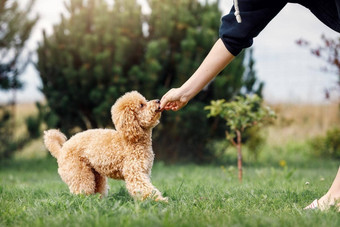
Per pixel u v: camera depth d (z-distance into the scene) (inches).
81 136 144.6
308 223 95.7
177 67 316.8
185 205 120.5
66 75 330.0
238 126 211.3
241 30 112.3
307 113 471.5
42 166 346.3
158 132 335.3
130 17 329.4
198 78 119.9
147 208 111.8
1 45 343.0
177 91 122.2
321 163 359.3
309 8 117.1
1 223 103.5
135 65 319.9
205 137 331.6
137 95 138.2
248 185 182.9
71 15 353.1
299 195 143.6
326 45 290.5
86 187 138.9
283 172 242.5
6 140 351.3
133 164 132.6
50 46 342.6
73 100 338.0
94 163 138.9
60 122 348.8
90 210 109.7
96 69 318.7
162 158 342.6
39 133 337.7
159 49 315.9
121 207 110.3
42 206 120.3
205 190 157.9
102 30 332.5
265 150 437.1
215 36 318.3
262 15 111.7
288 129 463.5
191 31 316.8
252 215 105.3
